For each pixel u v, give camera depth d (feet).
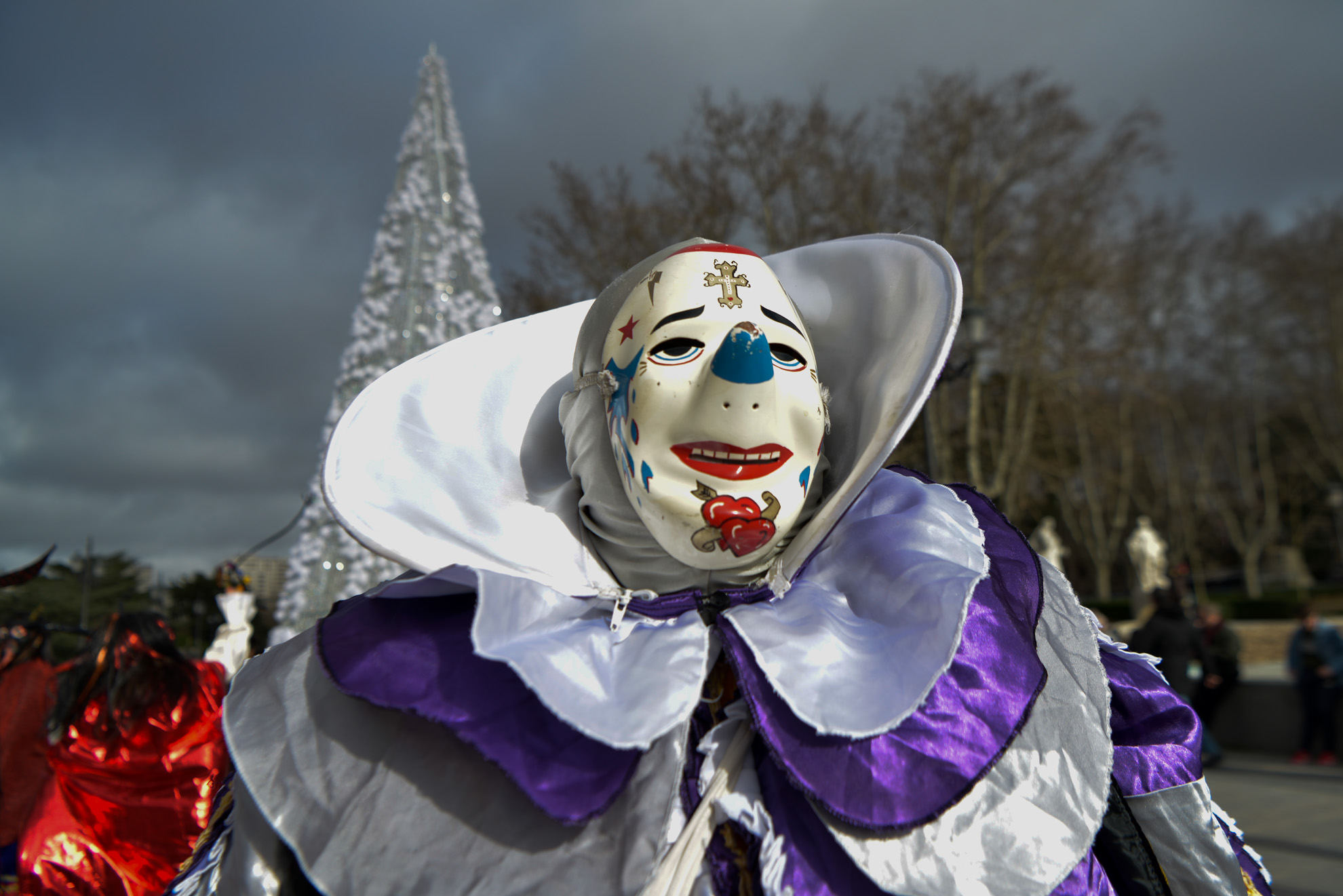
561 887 2.94
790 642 3.34
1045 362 64.90
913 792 3.12
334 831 3.09
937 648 3.23
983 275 61.62
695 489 3.48
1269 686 28.63
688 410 3.48
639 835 3.01
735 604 3.69
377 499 3.92
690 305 3.67
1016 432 68.95
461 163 17.58
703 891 3.20
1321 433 112.27
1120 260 70.03
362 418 4.18
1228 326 104.27
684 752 3.23
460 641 3.42
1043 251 62.03
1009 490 65.10
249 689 3.54
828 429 4.19
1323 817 19.34
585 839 3.03
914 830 3.10
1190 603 33.81
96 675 10.65
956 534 3.72
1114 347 68.03
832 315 4.42
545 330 4.99
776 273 4.73
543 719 3.17
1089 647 3.84
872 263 4.26
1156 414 100.94
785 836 3.17
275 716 3.41
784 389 3.57
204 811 10.59
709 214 52.24
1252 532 109.91
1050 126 60.13
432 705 3.17
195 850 3.63
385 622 3.53
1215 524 122.52
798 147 54.03
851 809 3.06
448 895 2.93
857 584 3.69
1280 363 105.70
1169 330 100.42
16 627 13.75
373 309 16.46
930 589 3.38
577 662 3.22
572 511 4.10
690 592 3.72
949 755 3.20
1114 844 3.60
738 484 3.48
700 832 3.20
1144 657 4.31
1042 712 3.50
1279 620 72.64
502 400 4.62
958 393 57.06
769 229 54.44
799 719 3.23
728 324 3.62
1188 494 110.93
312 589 15.85
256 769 3.27
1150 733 4.00
